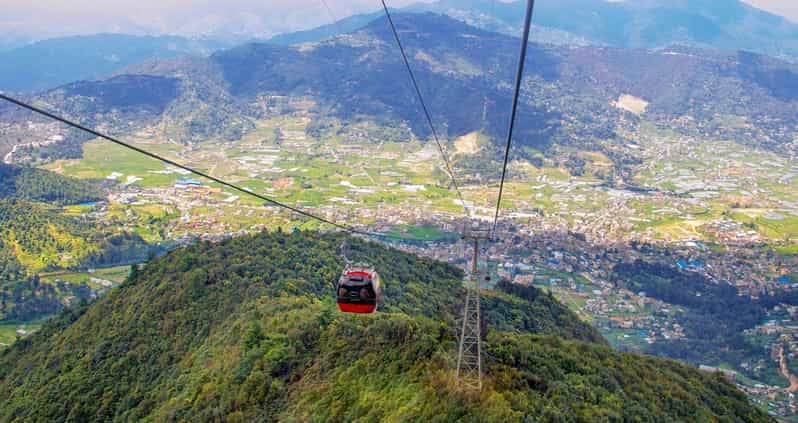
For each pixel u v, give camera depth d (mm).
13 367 90562
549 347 61594
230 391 55969
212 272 88375
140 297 88688
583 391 50906
